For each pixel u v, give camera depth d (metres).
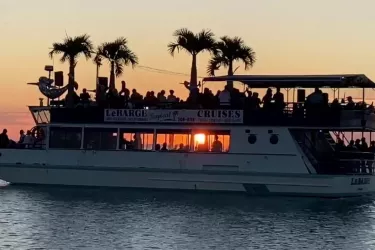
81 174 110.88
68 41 123.12
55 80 116.56
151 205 92.81
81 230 73.62
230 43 136.12
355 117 103.69
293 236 72.12
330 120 103.06
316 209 91.38
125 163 109.69
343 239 70.88
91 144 111.44
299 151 103.94
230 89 109.44
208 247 66.19
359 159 106.00
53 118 112.56
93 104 113.94
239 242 68.69
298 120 103.81
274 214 86.62
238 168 105.81
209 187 105.75
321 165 103.50
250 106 105.75
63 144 112.50
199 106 108.56
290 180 103.00
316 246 67.25
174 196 102.56
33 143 114.44
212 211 88.19
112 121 110.62
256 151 105.31
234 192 105.06
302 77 103.81
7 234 70.88
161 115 108.88
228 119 106.12
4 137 115.75
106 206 91.50
